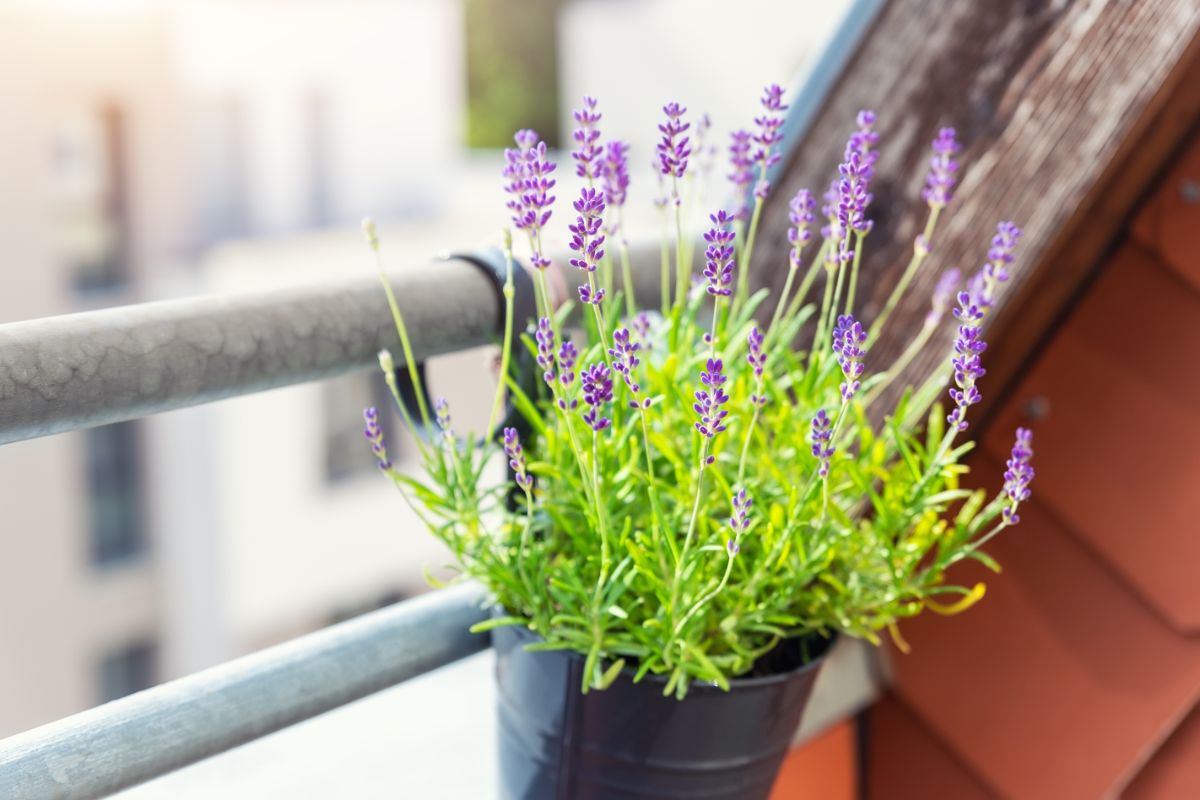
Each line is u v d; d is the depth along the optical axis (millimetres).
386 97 12680
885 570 956
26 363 805
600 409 888
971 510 950
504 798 994
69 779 847
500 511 954
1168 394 1166
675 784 925
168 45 9469
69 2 8688
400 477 918
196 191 10789
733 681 899
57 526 9273
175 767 883
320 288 906
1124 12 1051
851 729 1304
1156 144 1137
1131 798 1192
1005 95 1086
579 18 15531
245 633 11242
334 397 11461
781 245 1131
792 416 953
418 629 970
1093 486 1186
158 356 842
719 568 918
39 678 9422
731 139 990
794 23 13977
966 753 1241
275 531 11266
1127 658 1176
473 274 964
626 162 945
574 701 922
